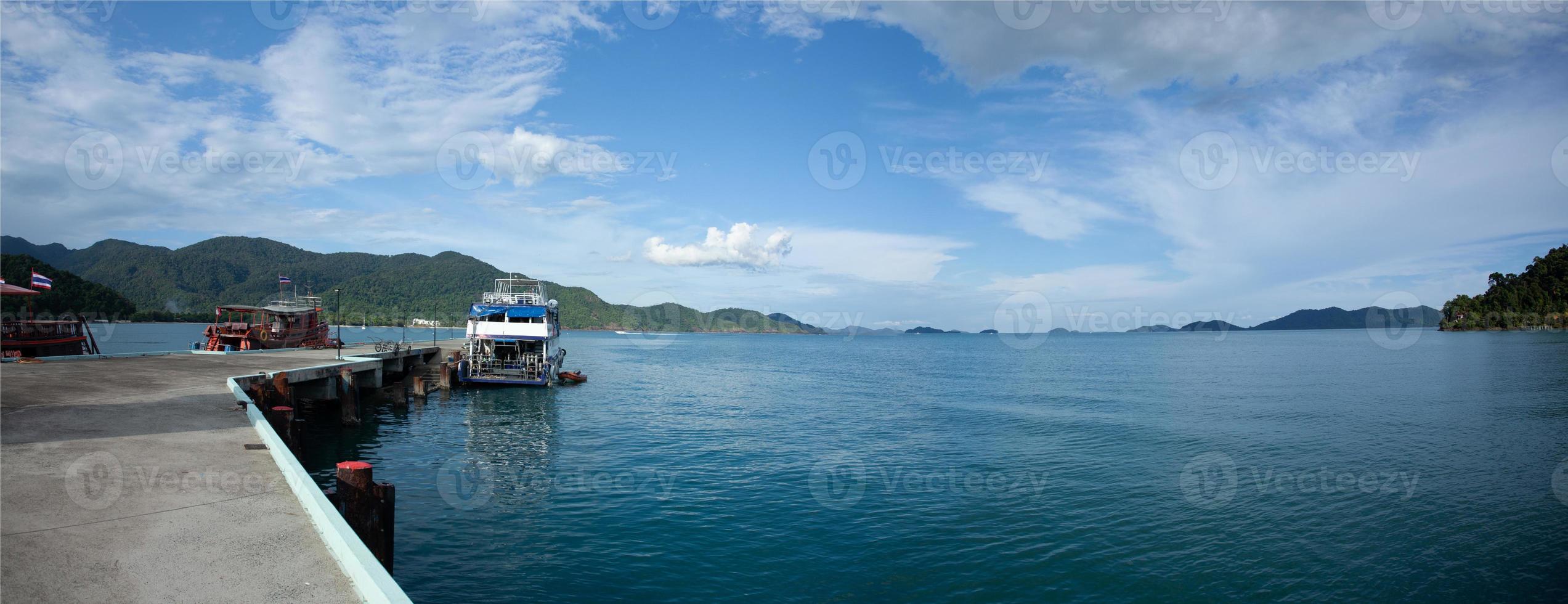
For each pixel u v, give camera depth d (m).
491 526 15.21
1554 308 143.88
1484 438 26.06
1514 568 13.36
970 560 13.66
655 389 46.53
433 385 40.62
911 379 57.03
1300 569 13.35
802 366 77.62
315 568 6.31
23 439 11.14
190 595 5.61
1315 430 28.31
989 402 38.94
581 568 12.98
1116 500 17.75
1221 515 16.45
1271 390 44.31
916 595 12.18
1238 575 13.07
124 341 74.44
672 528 15.36
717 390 46.53
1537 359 68.19
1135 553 14.09
